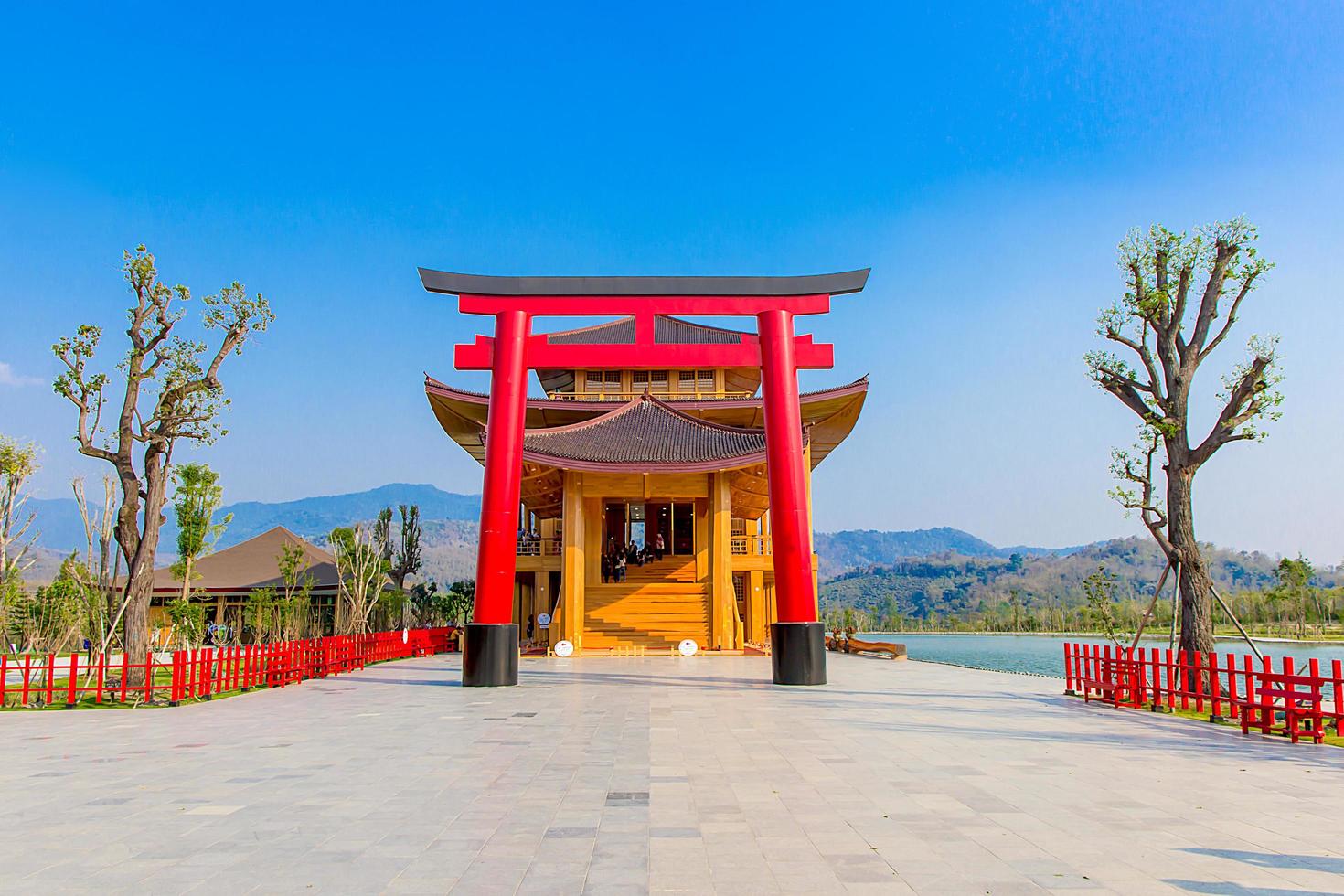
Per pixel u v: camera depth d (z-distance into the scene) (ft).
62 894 17.78
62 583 96.58
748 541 115.55
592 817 24.21
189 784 28.91
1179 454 57.57
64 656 85.40
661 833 22.53
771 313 69.41
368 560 123.65
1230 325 58.90
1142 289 59.26
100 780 29.76
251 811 25.04
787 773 30.66
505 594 65.26
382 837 22.11
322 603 153.99
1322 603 208.33
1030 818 23.97
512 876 18.92
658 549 121.70
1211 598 68.85
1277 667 116.47
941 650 189.26
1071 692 57.67
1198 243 58.44
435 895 17.66
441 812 24.89
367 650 87.30
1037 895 17.48
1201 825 23.18
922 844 21.39
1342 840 21.62
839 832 22.57
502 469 66.44
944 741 38.09
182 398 62.59
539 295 68.44
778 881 18.48
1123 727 42.55
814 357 69.92
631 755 34.40
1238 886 18.02
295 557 140.56
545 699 55.72
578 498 105.19
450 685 65.92
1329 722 41.22
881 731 41.14
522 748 36.29
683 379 155.02
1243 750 35.73
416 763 32.68
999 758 33.68
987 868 19.38
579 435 113.91
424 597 168.76
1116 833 22.35
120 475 60.29
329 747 36.78
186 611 102.06
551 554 114.93
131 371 61.00
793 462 67.41
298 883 18.43
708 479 109.70
